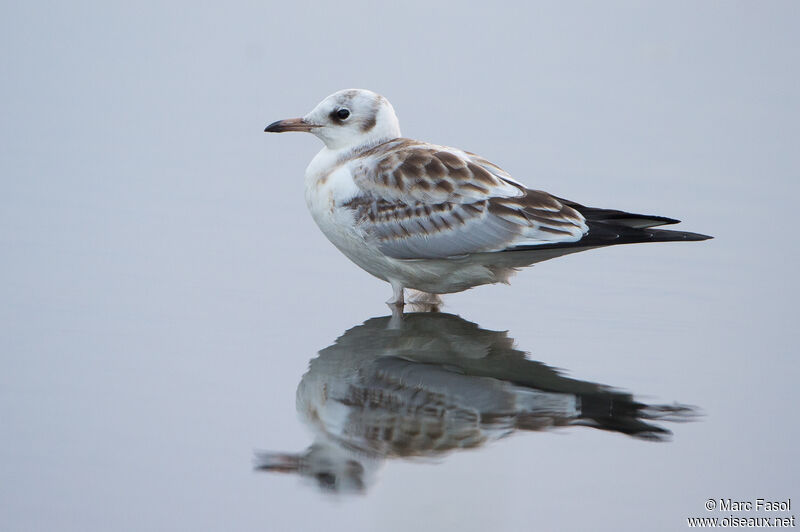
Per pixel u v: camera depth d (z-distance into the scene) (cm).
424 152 1473
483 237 1429
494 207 1431
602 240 1400
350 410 1220
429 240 1444
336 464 1104
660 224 1445
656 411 1245
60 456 1098
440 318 1525
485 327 1497
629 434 1187
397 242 1457
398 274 1505
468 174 1448
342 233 1498
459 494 1058
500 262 1470
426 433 1175
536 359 1387
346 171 1495
